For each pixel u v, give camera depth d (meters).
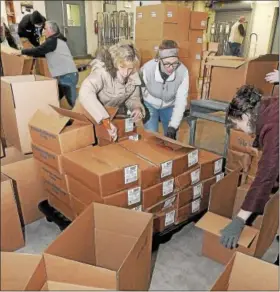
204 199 1.97
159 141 1.88
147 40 4.11
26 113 2.11
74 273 1.17
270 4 4.61
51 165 1.83
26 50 3.40
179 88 2.32
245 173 2.22
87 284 1.18
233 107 1.30
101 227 1.52
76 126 1.77
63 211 1.94
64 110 1.86
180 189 1.77
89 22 8.91
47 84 2.15
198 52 4.35
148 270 1.51
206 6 5.86
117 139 1.83
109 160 1.60
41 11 7.75
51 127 1.74
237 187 2.01
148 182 1.59
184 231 2.03
